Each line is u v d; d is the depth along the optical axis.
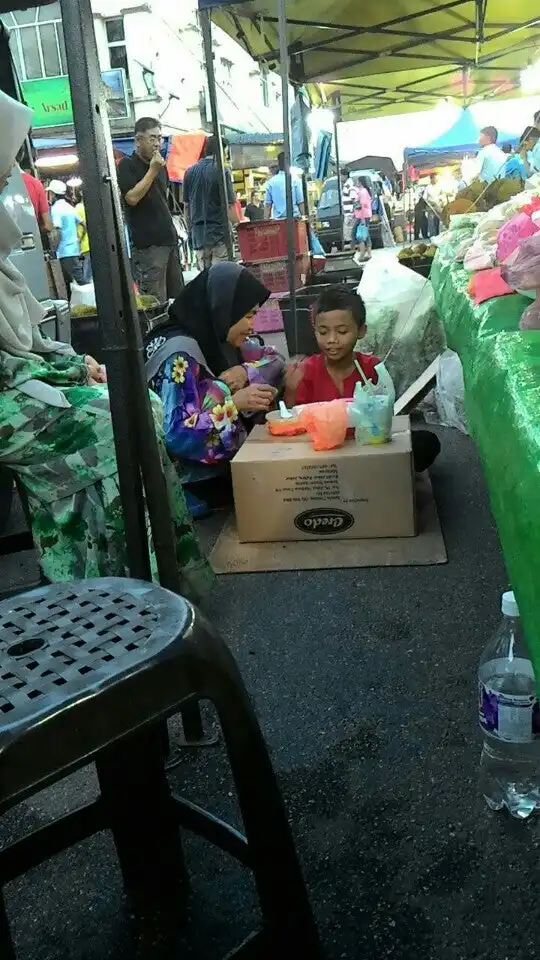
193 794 1.53
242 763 1.02
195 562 2.17
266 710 1.76
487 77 11.10
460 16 7.28
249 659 1.97
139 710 0.90
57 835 1.19
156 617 1.01
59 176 13.00
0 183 1.92
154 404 2.06
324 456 2.49
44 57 14.39
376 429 2.56
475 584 2.24
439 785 1.49
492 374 1.46
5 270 2.04
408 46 7.93
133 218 5.38
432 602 2.17
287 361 4.09
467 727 1.64
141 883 1.28
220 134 5.35
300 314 4.87
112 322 1.46
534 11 7.43
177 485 2.11
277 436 2.80
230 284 2.91
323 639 2.04
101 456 1.93
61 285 5.79
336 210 10.88
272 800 1.04
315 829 1.41
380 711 1.72
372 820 1.42
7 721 0.81
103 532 1.98
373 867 1.32
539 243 1.60
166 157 9.94
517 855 1.31
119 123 15.60
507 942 1.16
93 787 1.61
